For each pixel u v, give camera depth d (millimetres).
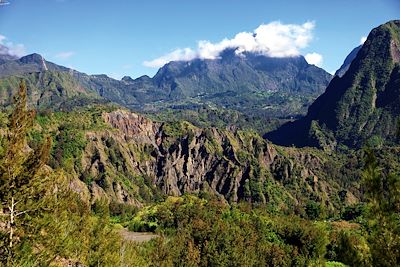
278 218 149875
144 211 178500
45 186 36812
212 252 110312
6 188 33750
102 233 72312
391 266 19875
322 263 52625
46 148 36125
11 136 34406
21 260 33125
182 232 123500
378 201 20453
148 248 107250
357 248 21750
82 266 53562
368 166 21078
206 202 170250
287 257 112062
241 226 133250
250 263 108625
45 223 36906
